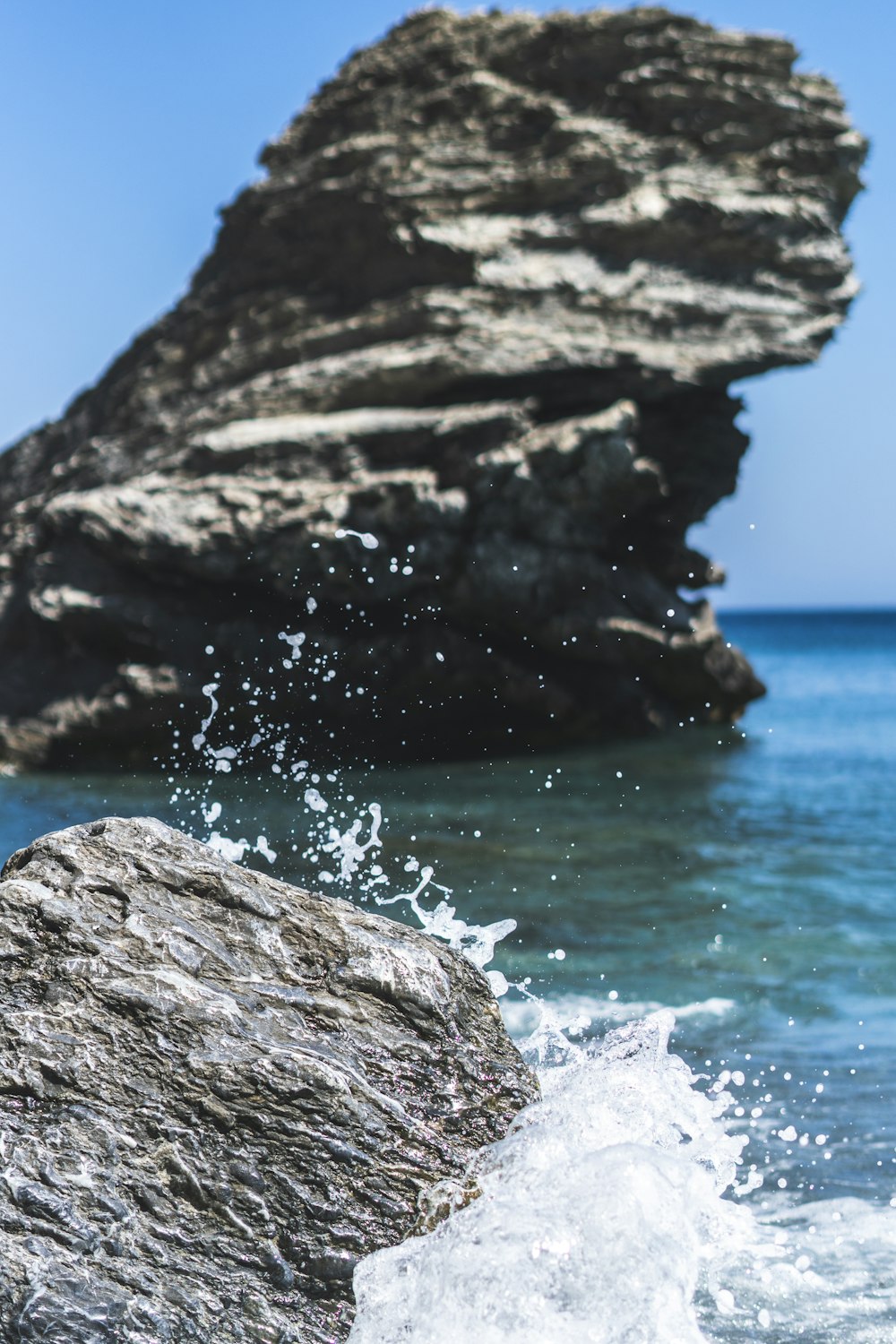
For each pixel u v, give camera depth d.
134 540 21.91
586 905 10.68
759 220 23.23
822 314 23.73
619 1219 3.20
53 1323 2.87
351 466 21.88
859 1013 7.59
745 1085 6.18
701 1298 4.04
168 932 3.78
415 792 17.88
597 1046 5.13
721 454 24.52
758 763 21.91
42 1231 3.04
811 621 192.75
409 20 26.44
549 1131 3.56
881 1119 5.69
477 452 21.38
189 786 18.97
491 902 10.64
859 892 11.40
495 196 23.48
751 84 23.67
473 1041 3.85
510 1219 3.21
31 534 25.64
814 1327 3.85
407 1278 3.14
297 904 4.05
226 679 22.03
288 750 22.23
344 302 25.08
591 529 22.19
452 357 22.14
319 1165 3.32
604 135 23.38
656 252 23.31
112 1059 3.39
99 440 27.73
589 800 17.34
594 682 24.80
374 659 21.95
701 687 26.39
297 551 21.14
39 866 3.92
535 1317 3.07
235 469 22.77
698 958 8.95
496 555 21.48
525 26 24.95
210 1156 3.27
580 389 22.50
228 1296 3.05
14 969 3.60
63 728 22.67
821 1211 4.72
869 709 36.03
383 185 23.72
